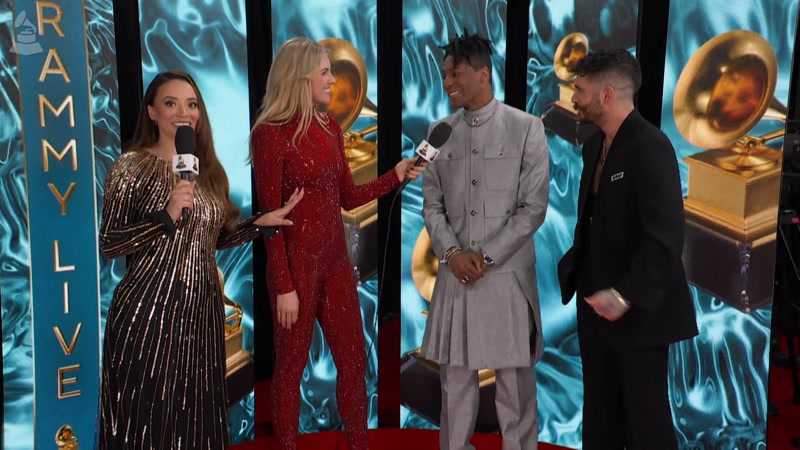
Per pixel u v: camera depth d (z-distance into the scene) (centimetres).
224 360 246
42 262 275
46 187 273
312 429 345
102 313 294
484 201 283
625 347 240
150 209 222
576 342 334
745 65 298
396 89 348
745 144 302
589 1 311
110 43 284
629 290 225
